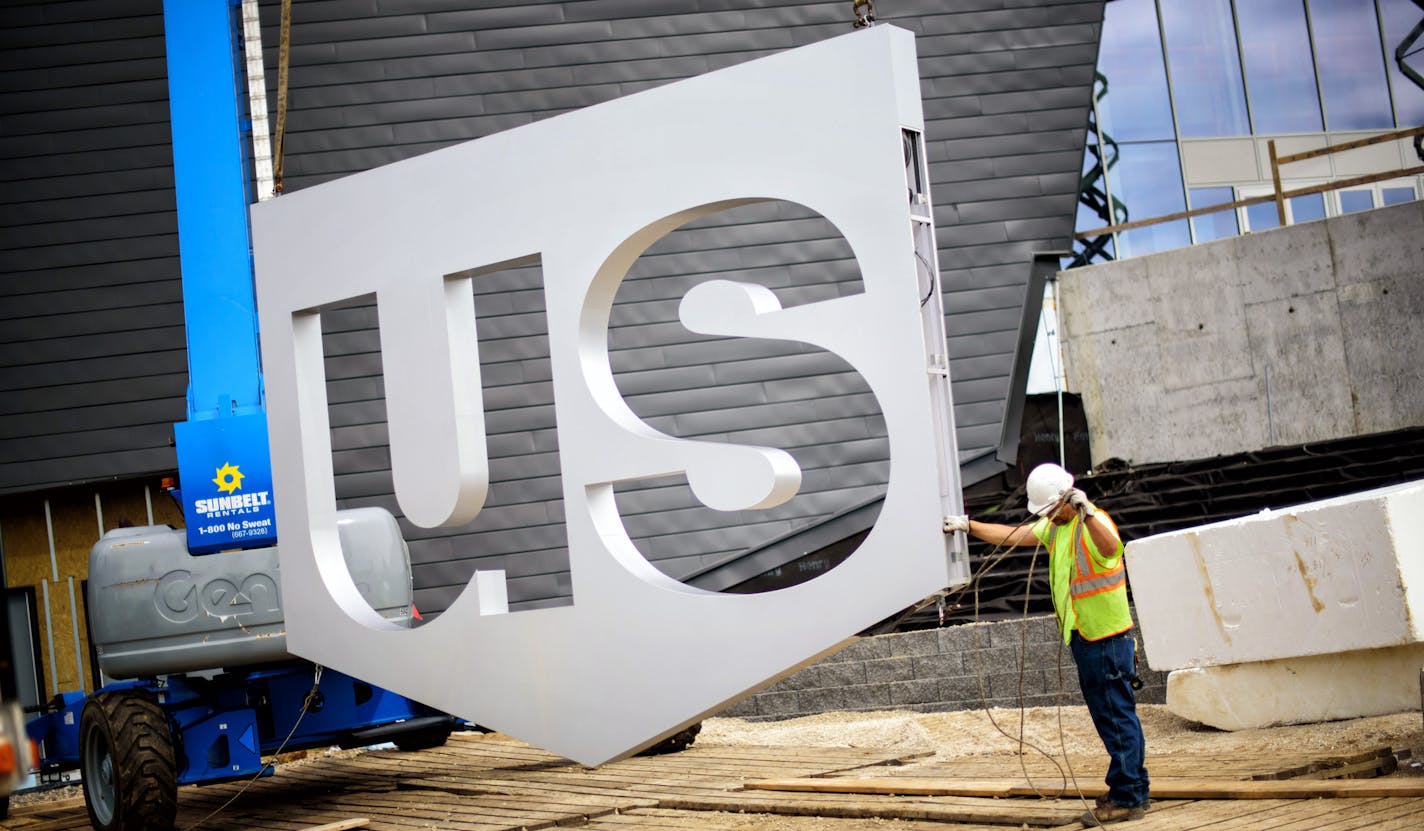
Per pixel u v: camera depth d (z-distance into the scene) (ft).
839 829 17.29
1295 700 22.09
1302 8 49.39
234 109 24.58
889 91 16.79
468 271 20.33
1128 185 46.85
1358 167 48.96
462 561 33.78
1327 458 35.14
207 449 22.61
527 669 19.61
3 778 9.17
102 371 34.47
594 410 18.88
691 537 33.88
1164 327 37.91
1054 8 37.11
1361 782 15.71
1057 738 23.25
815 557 34.01
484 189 20.06
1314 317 36.86
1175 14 48.42
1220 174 47.57
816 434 34.37
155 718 21.34
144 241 34.99
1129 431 38.14
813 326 17.08
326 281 21.72
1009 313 35.32
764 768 23.12
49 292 34.73
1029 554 33.50
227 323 23.81
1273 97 48.52
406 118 35.50
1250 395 37.22
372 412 34.30
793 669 17.48
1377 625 20.81
